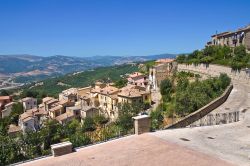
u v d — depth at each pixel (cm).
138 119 2362
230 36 9831
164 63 10175
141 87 11044
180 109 4631
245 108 3997
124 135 2417
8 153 3744
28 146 4294
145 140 2219
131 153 1988
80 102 13012
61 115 11800
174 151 1997
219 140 2284
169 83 8125
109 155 1980
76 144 2691
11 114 14338
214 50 8656
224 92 4972
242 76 6581
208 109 3875
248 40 9025
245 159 1905
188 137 2331
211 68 7856
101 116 10012
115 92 11119
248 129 2611
